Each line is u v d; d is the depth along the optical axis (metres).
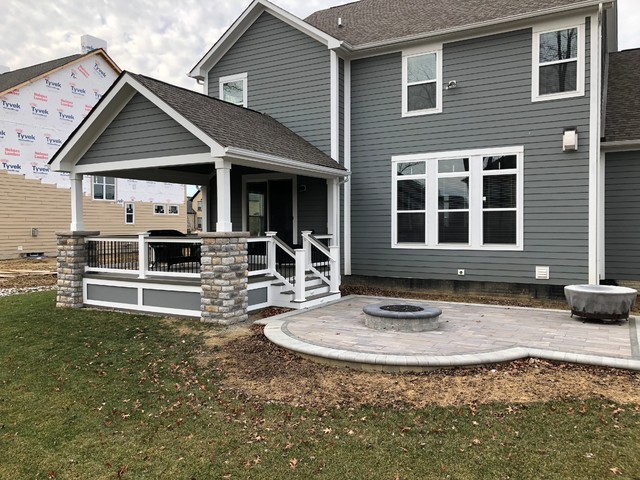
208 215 12.99
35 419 4.38
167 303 8.13
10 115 19.19
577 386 4.54
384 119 10.95
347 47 10.74
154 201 26.42
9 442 3.94
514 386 4.59
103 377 5.43
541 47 9.25
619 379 4.70
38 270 15.65
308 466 3.42
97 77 22.81
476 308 8.40
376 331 6.50
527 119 9.42
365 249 11.27
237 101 12.40
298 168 8.77
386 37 10.86
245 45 12.18
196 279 7.97
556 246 9.23
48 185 20.75
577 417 3.94
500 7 10.16
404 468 3.34
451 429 3.85
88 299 9.20
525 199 9.48
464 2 11.50
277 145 8.93
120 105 8.32
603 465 3.28
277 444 3.74
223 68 12.57
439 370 5.04
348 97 11.30
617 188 9.99
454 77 10.12
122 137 8.35
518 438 3.67
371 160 11.13
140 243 8.49
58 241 9.29
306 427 3.99
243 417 4.23
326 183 11.35
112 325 7.65
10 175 19.30
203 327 7.23
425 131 10.48
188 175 11.98
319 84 11.11
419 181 10.59
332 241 10.47
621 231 9.99
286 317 7.55
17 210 19.58
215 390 4.87
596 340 5.94
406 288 10.77
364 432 3.86
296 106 11.47
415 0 13.02
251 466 3.45
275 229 12.12
